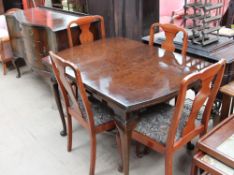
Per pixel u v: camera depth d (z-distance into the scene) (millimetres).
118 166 2162
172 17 3908
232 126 1762
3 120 2828
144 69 1975
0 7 4801
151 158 2232
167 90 1677
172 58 2143
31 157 2316
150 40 2500
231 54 2164
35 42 2977
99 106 2121
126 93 1675
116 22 3273
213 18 2346
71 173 2131
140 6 2996
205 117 1872
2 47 3652
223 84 2090
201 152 1649
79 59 2205
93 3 3338
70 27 2648
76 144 2434
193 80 1473
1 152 2385
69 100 2266
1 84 3574
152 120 1904
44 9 3754
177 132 1766
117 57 2213
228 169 1518
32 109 3004
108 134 2533
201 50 2258
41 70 3127
